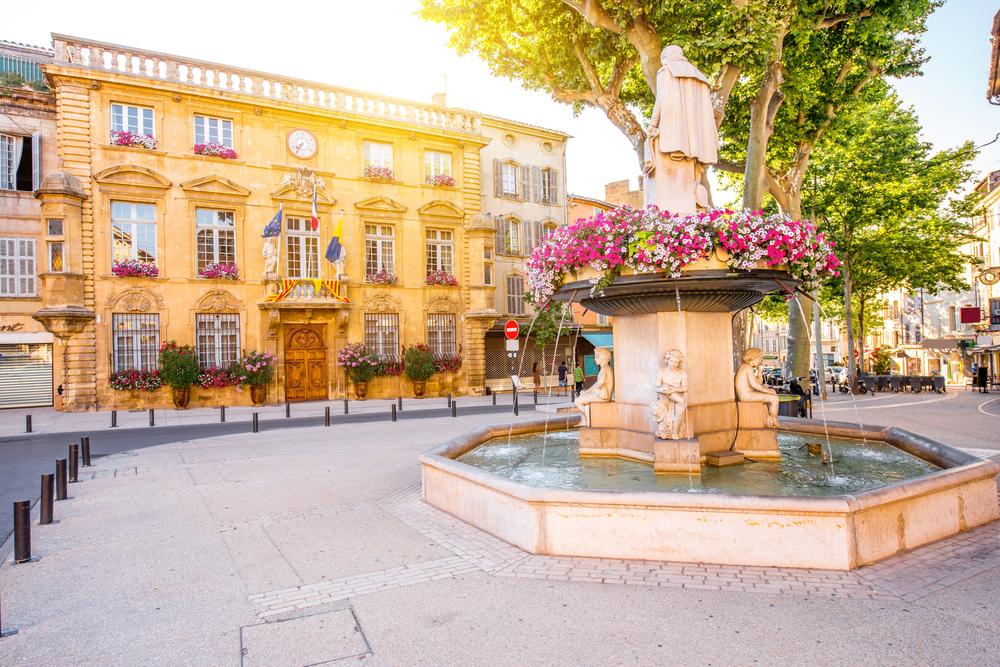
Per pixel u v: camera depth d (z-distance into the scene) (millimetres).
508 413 21312
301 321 26656
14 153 26891
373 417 20406
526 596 4672
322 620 4410
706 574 4945
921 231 31328
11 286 26547
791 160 21328
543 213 37125
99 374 22984
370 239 28781
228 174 25406
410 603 4645
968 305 43531
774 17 13039
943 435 13664
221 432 16844
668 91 7535
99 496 8891
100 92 23219
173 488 9258
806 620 4125
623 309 7383
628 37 13477
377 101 29203
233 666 3783
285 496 8461
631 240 6457
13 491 9547
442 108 30734
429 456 7574
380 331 28750
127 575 5480
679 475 6875
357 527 6773
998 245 39469
